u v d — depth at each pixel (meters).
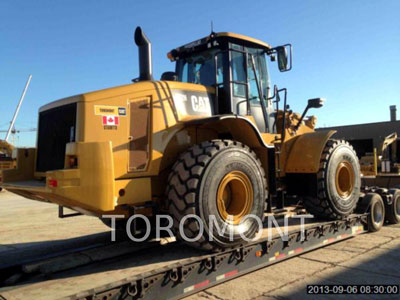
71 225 7.47
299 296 3.43
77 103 3.51
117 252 3.79
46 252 4.12
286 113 5.50
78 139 3.45
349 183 5.67
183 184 3.52
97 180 3.21
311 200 5.30
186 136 4.14
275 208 4.96
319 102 5.27
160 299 3.09
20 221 8.10
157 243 4.15
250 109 5.07
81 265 3.54
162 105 3.94
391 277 3.95
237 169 3.85
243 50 5.13
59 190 3.11
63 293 2.89
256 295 3.44
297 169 5.28
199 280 3.41
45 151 3.99
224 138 4.66
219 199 3.69
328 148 5.32
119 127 3.62
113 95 3.63
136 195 3.66
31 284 3.17
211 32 4.89
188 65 5.40
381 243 5.48
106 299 2.75
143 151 3.76
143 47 4.29
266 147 4.39
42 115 4.10
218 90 4.84
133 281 2.90
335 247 5.23
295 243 4.53
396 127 29.59
